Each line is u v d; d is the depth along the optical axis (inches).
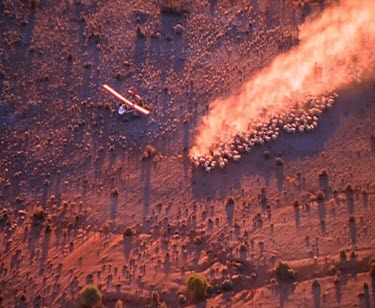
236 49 4923.7
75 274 3614.7
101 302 3489.2
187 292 3545.8
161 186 4069.9
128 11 5103.3
